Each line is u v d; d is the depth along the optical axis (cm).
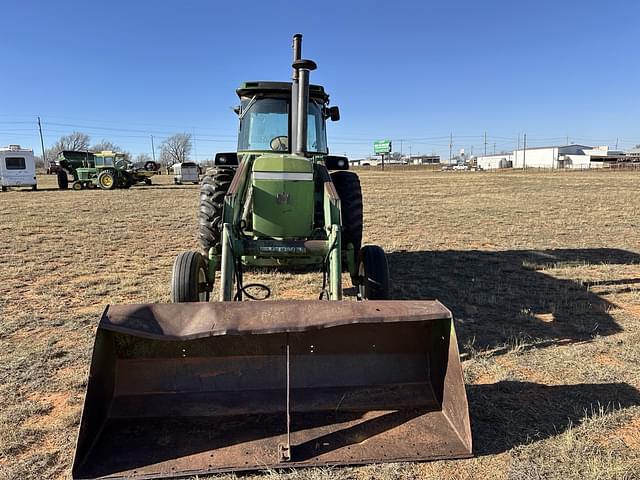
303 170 435
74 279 663
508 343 430
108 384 279
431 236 1050
